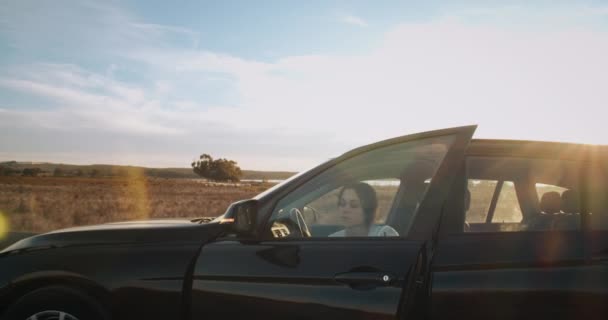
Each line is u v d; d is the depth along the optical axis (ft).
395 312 9.53
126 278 10.73
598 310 9.46
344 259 10.07
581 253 9.86
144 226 11.89
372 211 11.37
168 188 256.73
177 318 10.53
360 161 11.36
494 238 10.11
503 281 9.58
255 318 10.12
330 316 9.77
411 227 10.27
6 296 11.12
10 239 31.83
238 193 214.28
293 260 10.28
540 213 11.14
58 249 11.37
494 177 11.18
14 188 188.96
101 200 128.47
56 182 310.24
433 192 10.37
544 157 11.07
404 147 11.21
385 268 9.81
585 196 10.69
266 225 10.92
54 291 10.97
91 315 10.89
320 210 11.47
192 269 10.66
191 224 11.80
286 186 11.20
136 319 10.60
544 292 9.50
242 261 10.49
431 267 9.78
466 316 9.56
